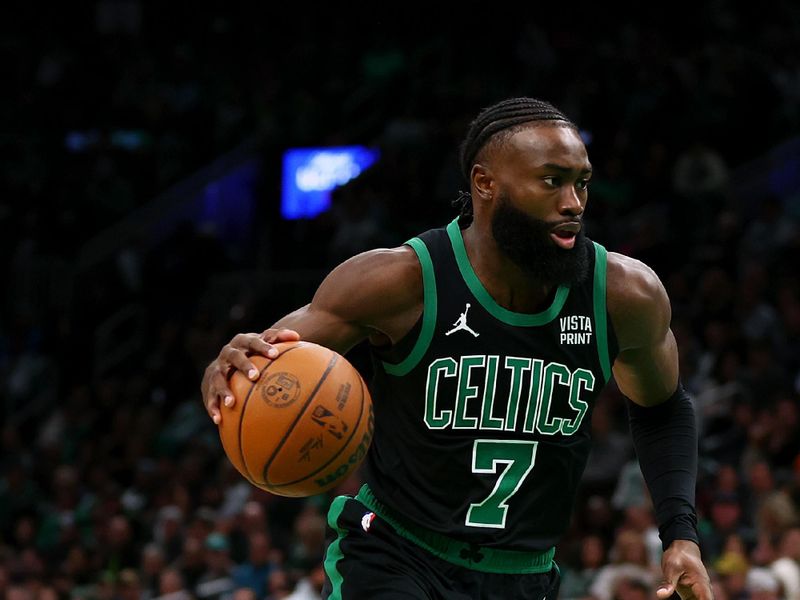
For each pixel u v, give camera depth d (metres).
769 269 14.66
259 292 17.41
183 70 21.67
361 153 18.70
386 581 4.23
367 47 20.70
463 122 17.61
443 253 4.24
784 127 18.09
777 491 10.85
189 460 14.09
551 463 4.27
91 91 21.88
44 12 23.36
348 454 4.02
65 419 16.55
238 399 4.00
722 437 12.10
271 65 21.23
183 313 17.86
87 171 20.67
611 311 4.29
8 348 18.12
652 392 4.57
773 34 19.64
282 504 12.80
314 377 3.99
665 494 4.48
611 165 17.17
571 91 18.34
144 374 16.94
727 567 9.89
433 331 4.19
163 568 12.49
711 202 16.31
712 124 17.61
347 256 16.56
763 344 12.81
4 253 19.36
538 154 4.07
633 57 18.72
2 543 14.87
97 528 14.09
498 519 4.24
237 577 11.77
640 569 10.19
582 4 20.58
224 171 19.77
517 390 4.20
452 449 4.21
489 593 4.28
